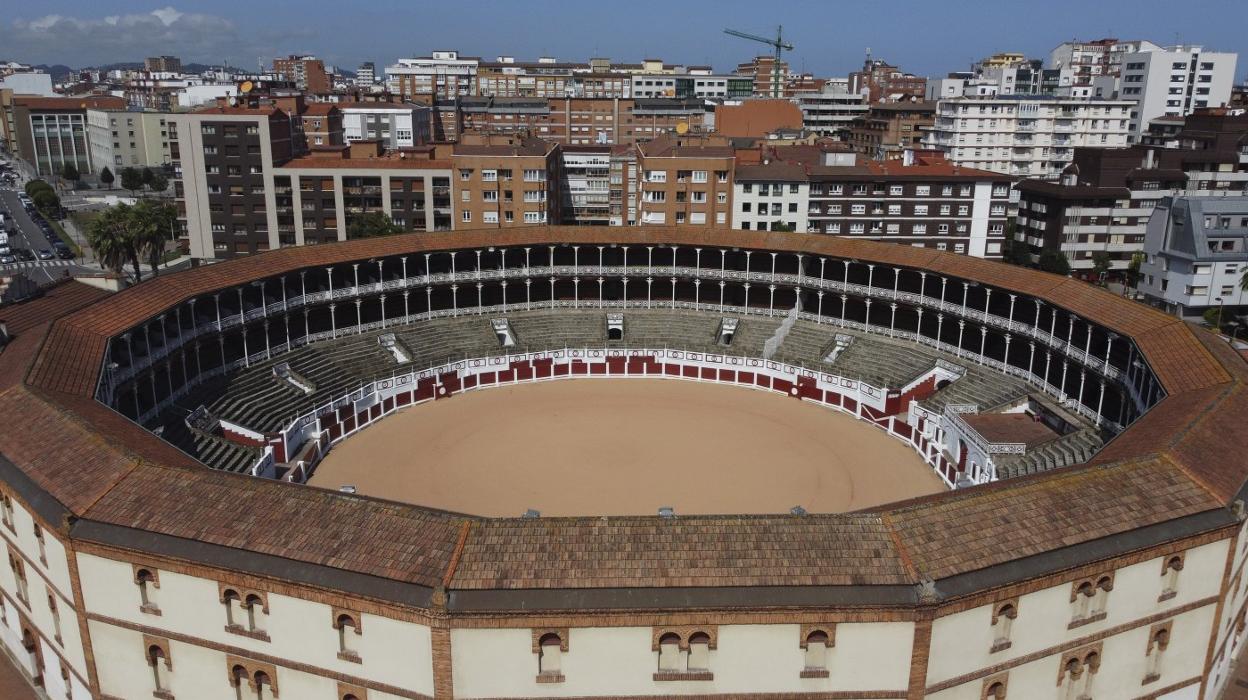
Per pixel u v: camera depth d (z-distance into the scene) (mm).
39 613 41281
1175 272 112750
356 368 82875
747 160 142625
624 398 87438
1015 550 33906
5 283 75625
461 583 31719
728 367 91750
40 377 47344
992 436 67000
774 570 32531
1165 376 53938
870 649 32594
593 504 63781
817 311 98750
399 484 66938
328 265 82562
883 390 80188
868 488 67438
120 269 105375
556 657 32469
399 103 190750
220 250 136000
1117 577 35688
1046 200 136500
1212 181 139625
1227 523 36938
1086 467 38688
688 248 100250
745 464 71562
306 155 140875
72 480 37844
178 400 68250
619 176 154250
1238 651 46562
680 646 32188
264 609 34031
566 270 97312
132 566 35250
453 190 133125
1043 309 77500
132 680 37406
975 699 34688
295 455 70062
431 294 97375
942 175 134875
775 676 32875
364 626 32781
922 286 85312
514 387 90688
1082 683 37125
